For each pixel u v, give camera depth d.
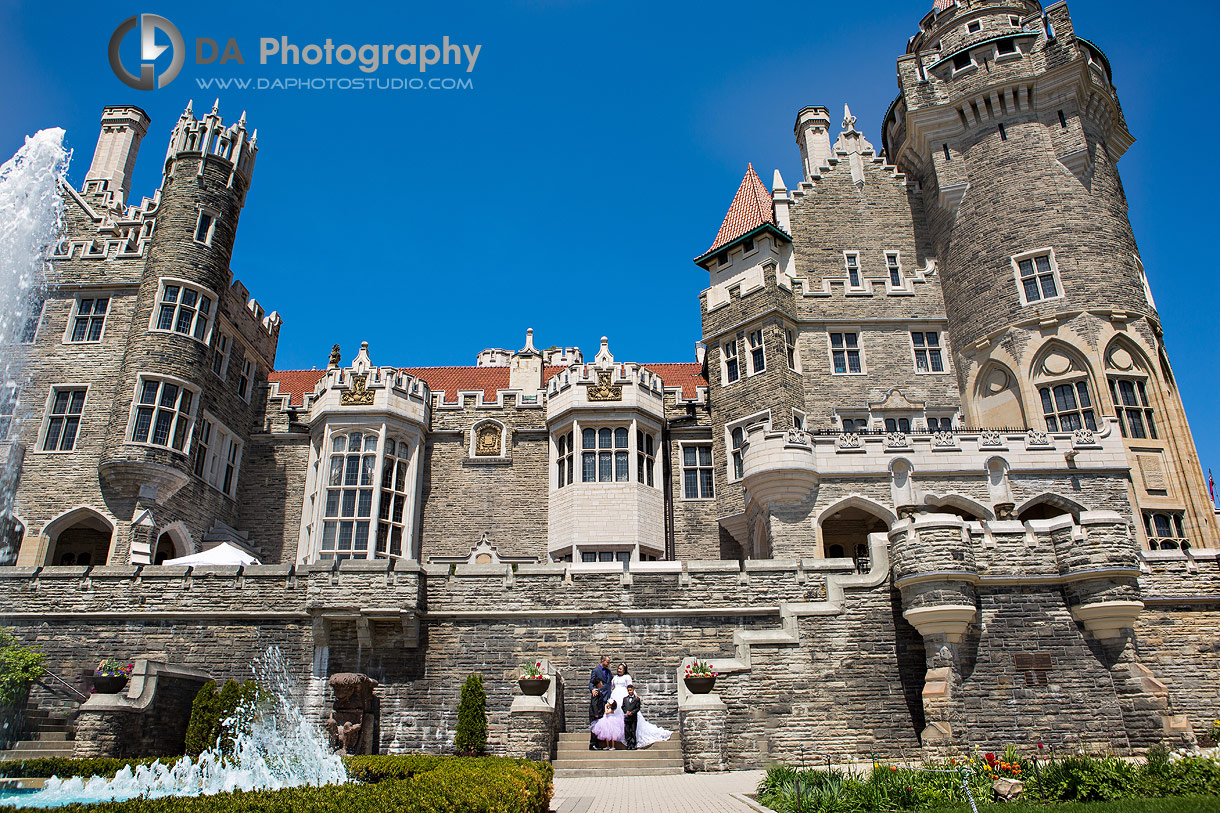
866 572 20.19
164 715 17.77
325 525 28.31
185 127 30.25
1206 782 11.47
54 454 26.97
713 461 30.84
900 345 31.41
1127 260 29.25
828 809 11.10
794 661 18.22
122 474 25.62
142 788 13.50
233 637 19.89
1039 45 31.56
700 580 20.08
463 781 9.62
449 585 20.11
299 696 19.22
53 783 13.64
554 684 18.19
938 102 32.59
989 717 17.09
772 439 25.38
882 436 25.67
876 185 34.28
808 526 24.84
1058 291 28.59
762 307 30.59
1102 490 25.08
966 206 31.66
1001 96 31.50
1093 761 12.38
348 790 8.94
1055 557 18.19
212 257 29.31
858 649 18.38
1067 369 27.83
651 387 31.17
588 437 29.86
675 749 17.05
